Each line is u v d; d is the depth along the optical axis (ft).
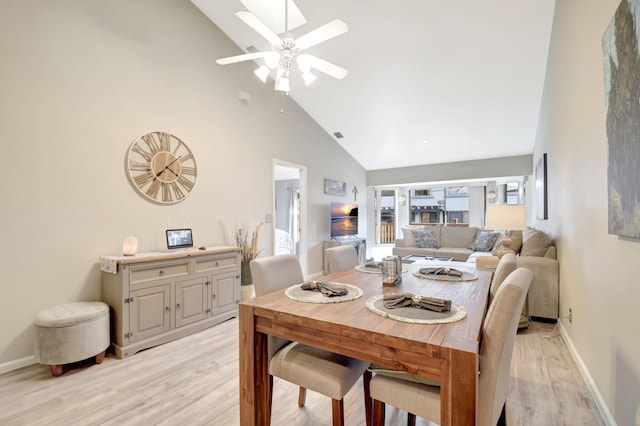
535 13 10.14
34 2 7.93
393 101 15.92
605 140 5.54
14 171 7.63
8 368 7.50
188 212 11.50
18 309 7.70
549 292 10.58
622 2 4.28
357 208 22.53
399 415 6.01
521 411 5.98
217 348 8.96
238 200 13.51
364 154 23.00
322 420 5.83
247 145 14.01
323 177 19.58
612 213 4.95
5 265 7.51
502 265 5.75
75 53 8.66
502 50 11.78
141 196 10.12
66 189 8.48
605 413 5.59
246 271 13.02
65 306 8.04
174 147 11.03
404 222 27.68
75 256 8.63
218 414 5.97
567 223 9.00
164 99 10.78
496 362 3.63
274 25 10.91
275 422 5.76
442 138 19.49
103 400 6.40
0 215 7.43
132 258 8.56
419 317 4.18
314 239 18.72
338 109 17.28
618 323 5.04
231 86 13.26
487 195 24.18
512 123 16.88
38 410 6.08
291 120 16.69
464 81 13.79
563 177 9.48
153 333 9.00
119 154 9.57
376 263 8.18
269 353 5.37
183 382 7.11
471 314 4.34
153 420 5.80
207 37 12.28
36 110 7.97
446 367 3.33
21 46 7.73
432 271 7.11
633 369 4.48
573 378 7.15
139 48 10.11
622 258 4.84
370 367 4.90
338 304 4.87
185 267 9.93
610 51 4.84
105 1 9.30
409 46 12.03
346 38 11.76
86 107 8.87
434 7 10.20
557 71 9.95
